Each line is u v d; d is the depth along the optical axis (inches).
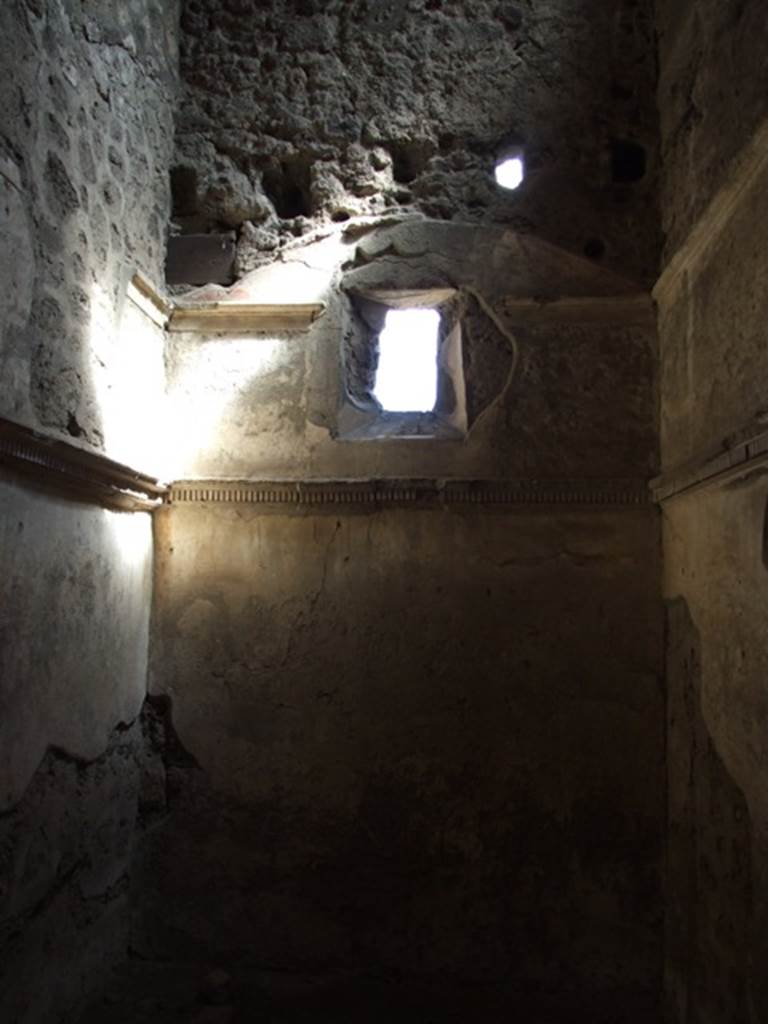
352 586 142.3
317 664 141.7
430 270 147.1
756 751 95.7
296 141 151.2
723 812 107.1
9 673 96.6
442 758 138.6
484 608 140.3
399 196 149.3
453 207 147.9
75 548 114.2
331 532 143.3
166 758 141.9
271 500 142.6
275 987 132.2
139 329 136.8
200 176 151.7
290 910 138.0
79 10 115.9
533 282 144.9
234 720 141.9
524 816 136.6
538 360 143.5
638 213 144.5
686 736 124.3
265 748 141.1
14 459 94.7
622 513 139.4
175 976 133.0
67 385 110.6
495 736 138.3
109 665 126.9
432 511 141.9
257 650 142.6
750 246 99.8
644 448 140.1
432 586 141.2
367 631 141.6
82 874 119.5
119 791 132.3
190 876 139.3
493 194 147.6
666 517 135.6
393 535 142.3
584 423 141.6
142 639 140.9
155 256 144.9
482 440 142.8
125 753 134.6
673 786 130.3
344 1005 127.6
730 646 104.7
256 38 153.7
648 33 147.7
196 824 140.4
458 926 135.9
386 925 136.9
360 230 148.6
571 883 134.6
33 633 102.3
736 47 106.7
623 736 136.2
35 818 104.3
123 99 131.1
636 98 146.8
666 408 136.3
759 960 94.0
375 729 140.0
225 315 148.3
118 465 119.4
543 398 142.6
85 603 117.6
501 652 139.4
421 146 149.7
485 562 140.7
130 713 135.9
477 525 141.3
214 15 153.8
